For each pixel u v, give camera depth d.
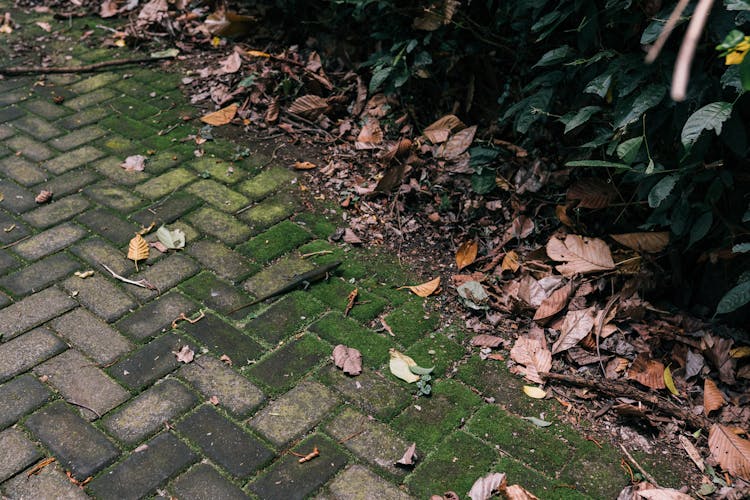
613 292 3.12
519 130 3.38
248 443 2.55
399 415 2.69
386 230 3.59
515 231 3.46
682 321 3.04
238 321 3.06
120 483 2.40
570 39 3.45
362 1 4.04
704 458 2.58
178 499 2.35
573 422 2.70
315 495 2.39
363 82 4.34
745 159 2.82
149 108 4.43
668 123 2.95
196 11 5.23
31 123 4.26
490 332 3.07
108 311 3.07
